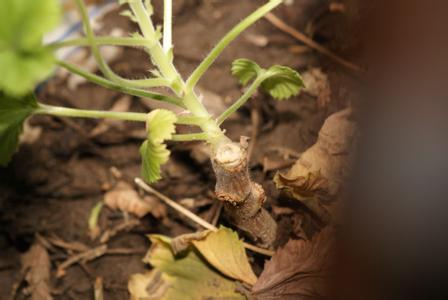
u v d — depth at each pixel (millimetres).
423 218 309
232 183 331
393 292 311
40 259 401
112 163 426
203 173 409
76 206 416
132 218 407
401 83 307
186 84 332
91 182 421
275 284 356
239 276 361
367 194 321
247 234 380
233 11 464
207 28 459
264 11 320
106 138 431
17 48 291
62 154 431
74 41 302
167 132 316
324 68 422
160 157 317
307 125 409
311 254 355
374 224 318
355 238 323
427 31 297
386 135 315
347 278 323
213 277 365
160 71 335
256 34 449
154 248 370
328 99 408
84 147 432
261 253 378
